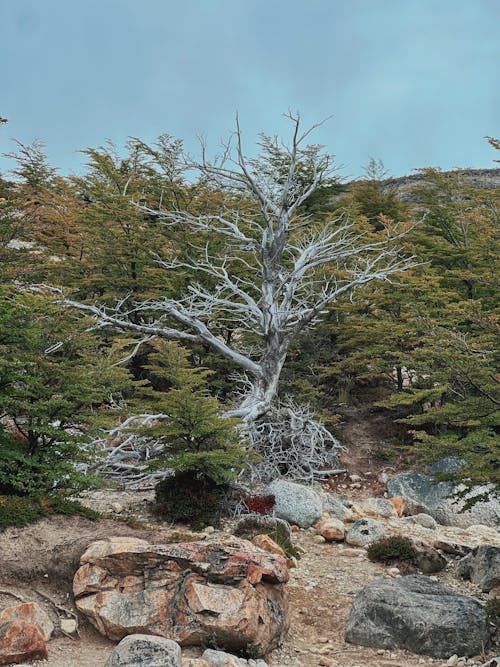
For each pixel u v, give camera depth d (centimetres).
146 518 1339
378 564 1209
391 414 2286
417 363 1817
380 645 864
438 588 963
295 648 847
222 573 812
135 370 2366
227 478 1386
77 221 2428
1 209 1808
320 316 2486
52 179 3062
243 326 2434
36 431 1070
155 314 2300
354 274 2111
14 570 851
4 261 1811
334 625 943
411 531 1434
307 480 1820
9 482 1041
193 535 993
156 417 1590
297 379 2236
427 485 1709
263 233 2031
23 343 1087
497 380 1041
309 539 1350
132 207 2380
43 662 700
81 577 820
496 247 2141
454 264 2675
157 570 817
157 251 2356
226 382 2255
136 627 771
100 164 2633
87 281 2256
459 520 1602
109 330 2211
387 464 1956
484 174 4503
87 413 1148
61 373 1092
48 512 988
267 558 853
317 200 3259
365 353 2105
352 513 1519
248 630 773
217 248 2423
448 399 2002
